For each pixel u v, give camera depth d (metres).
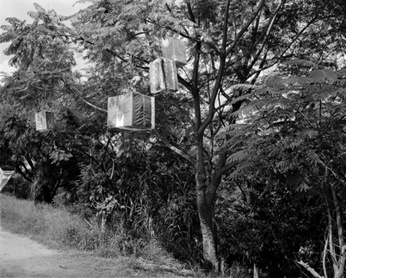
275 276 9.36
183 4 7.71
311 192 6.03
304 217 8.98
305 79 4.65
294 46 8.69
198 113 7.62
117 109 5.34
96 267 6.14
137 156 8.77
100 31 5.66
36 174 10.20
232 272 7.76
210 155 8.30
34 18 6.25
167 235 8.36
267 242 9.16
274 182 5.94
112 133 8.73
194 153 8.72
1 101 7.79
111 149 9.08
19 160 10.34
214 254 7.59
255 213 9.42
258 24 8.22
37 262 6.00
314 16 8.24
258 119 5.08
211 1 7.39
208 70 8.78
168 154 8.89
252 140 5.20
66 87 6.88
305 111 5.08
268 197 9.16
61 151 8.66
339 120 4.94
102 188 8.72
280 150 5.00
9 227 7.83
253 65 8.35
